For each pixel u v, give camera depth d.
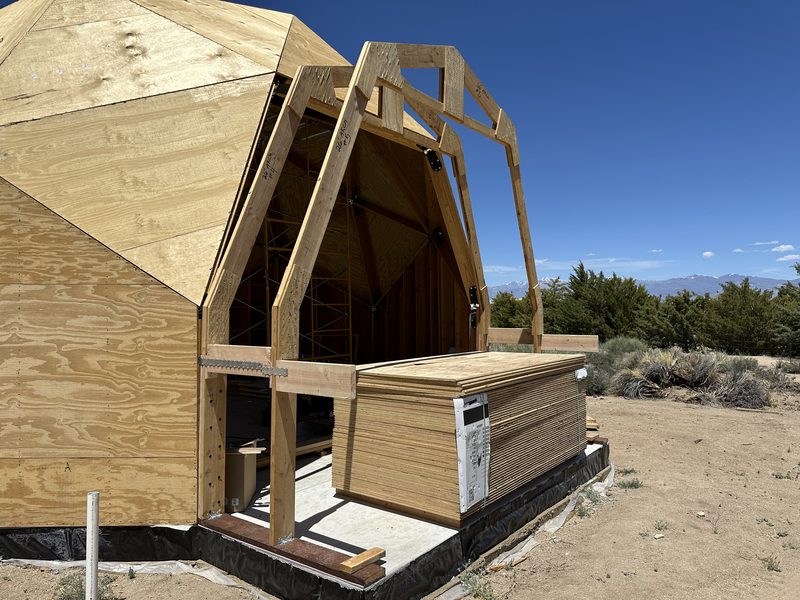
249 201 4.60
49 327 4.37
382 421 4.73
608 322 27.31
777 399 12.40
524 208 7.67
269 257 12.11
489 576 4.27
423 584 3.81
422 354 10.34
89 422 4.36
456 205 7.66
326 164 4.24
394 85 5.11
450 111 6.00
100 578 4.05
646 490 6.49
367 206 9.94
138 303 4.41
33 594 3.83
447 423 4.26
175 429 4.37
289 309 3.94
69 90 5.14
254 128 5.19
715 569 4.41
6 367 4.34
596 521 5.50
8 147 4.68
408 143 6.58
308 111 7.85
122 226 4.57
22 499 4.33
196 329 4.39
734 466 7.52
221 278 4.44
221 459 4.53
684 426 9.96
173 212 4.75
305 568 3.61
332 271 11.49
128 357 4.38
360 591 3.31
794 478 6.96
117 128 4.99
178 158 4.97
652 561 4.56
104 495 4.34
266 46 6.24
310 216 4.11
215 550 4.21
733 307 24.36
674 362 13.48
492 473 4.60
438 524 4.39
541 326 7.71
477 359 6.09
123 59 5.47
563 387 6.15
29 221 4.40
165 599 3.77
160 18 5.94
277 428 3.83
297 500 5.02
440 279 9.52
